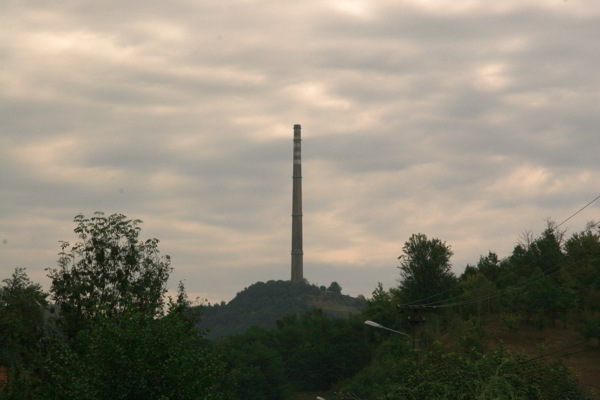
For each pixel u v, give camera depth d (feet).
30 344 160.76
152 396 120.88
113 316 137.18
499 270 367.66
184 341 130.00
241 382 412.98
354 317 478.18
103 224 175.01
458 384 160.45
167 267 180.24
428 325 322.14
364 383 327.47
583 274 325.21
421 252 346.33
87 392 119.55
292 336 497.05
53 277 168.66
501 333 307.78
